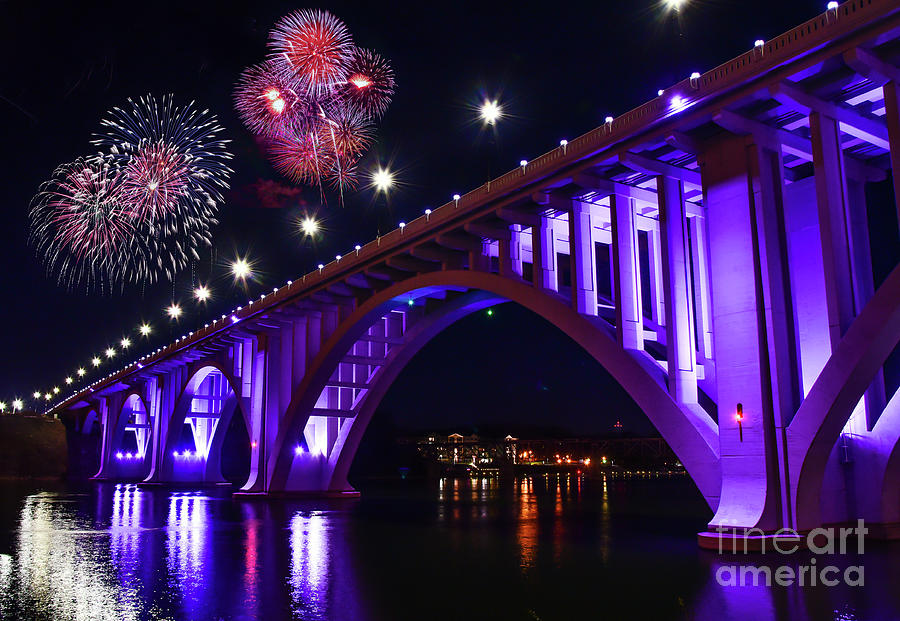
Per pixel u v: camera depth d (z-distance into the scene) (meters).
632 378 24.05
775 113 21.28
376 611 13.48
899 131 18.41
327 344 43.00
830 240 19.41
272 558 20.42
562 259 34.38
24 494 60.03
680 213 24.12
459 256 35.88
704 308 26.22
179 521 32.41
